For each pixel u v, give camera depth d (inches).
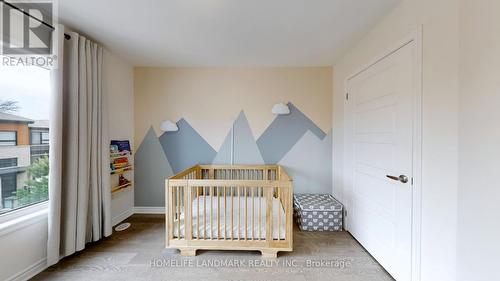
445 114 52.7
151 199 130.1
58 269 75.4
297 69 127.9
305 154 128.6
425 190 58.7
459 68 49.2
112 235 101.3
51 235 73.1
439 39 54.1
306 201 115.7
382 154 77.9
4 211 66.9
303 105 128.3
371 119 85.2
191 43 96.7
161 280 70.9
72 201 79.0
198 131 129.7
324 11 71.9
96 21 78.2
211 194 85.4
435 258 55.7
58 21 77.7
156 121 129.4
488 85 43.4
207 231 86.7
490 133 43.2
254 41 94.5
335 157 122.9
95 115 89.7
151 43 96.7
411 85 63.4
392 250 72.3
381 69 78.5
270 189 83.9
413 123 62.5
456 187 50.1
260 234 83.4
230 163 129.6
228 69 128.6
